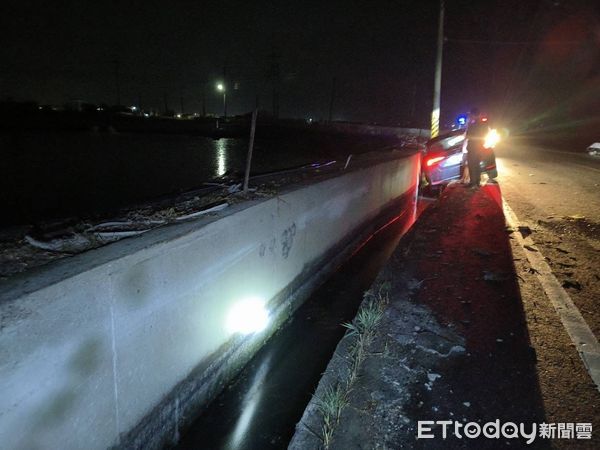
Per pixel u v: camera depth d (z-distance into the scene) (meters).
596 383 3.13
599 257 5.96
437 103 20.00
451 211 8.48
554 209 9.12
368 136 38.97
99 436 2.63
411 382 3.17
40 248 2.97
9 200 10.47
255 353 4.64
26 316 2.07
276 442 3.42
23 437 2.14
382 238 9.02
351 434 2.70
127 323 2.76
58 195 11.25
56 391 2.29
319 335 5.06
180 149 26.30
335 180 6.67
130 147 27.27
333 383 3.21
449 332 3.82
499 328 3.89
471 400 2.98
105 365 2.61
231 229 3.88
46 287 2.17
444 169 11.29
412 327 3.91
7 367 2.01
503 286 4.82
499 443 2.61
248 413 3.75
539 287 4.82
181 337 3.35
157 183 13.37
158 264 2.98
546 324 3.97
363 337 3.69
